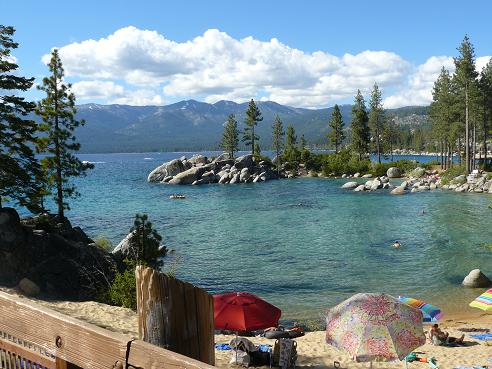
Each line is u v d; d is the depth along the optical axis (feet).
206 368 6.45
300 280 93.56
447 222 148.97
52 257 80.38
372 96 394.11
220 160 361.30
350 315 37.09
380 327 35.53
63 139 111.65
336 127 434.30
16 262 75.31
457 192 225.97
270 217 171.12
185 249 122.01
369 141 398.42
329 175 355.97
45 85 110.52
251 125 437.17
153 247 79.46
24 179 91.30
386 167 337.11
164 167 342.23
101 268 85.76
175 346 8.20
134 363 7.14
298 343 58.65
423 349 56.90
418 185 250.57
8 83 88.89
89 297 76.69
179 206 206.18
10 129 90.84
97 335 7.60
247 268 102.73
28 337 8.75
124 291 71.67
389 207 185.88
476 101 268.00
